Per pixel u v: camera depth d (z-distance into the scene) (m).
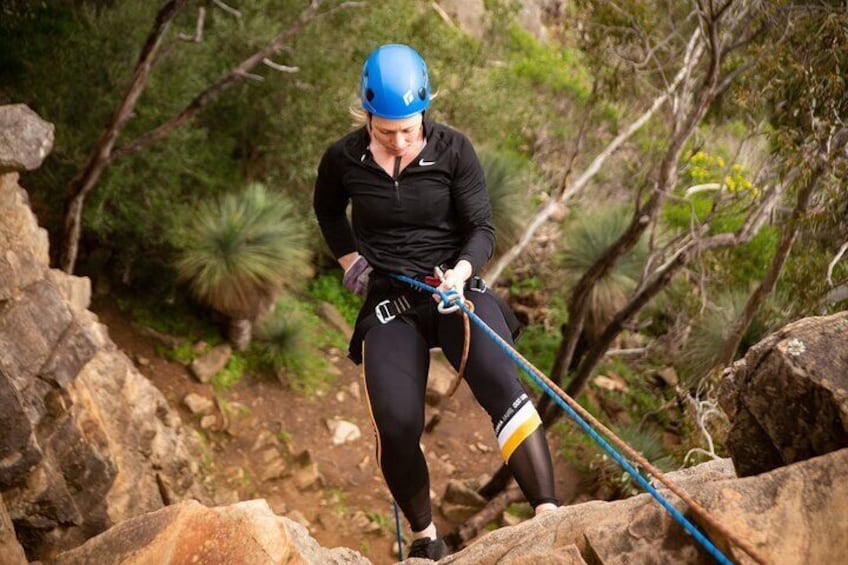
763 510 2.15
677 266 8.69
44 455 4.46
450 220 3.39
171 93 9.80
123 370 6.17
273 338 10.63
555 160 14.75
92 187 9.51
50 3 10.06
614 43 8.93
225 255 9.77
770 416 2.48
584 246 10.99
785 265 8.45
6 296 4.52
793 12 7.33
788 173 7.56
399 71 3.13
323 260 12.36
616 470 9.94
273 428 10.01
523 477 3.09
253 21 10.65
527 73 16.84
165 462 6.45
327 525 9.17
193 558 2.78
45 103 9.36
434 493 9.88
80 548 2.86
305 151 11.09
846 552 2.05
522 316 12.51
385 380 3.23
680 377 11.50
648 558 2.26
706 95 7.89
